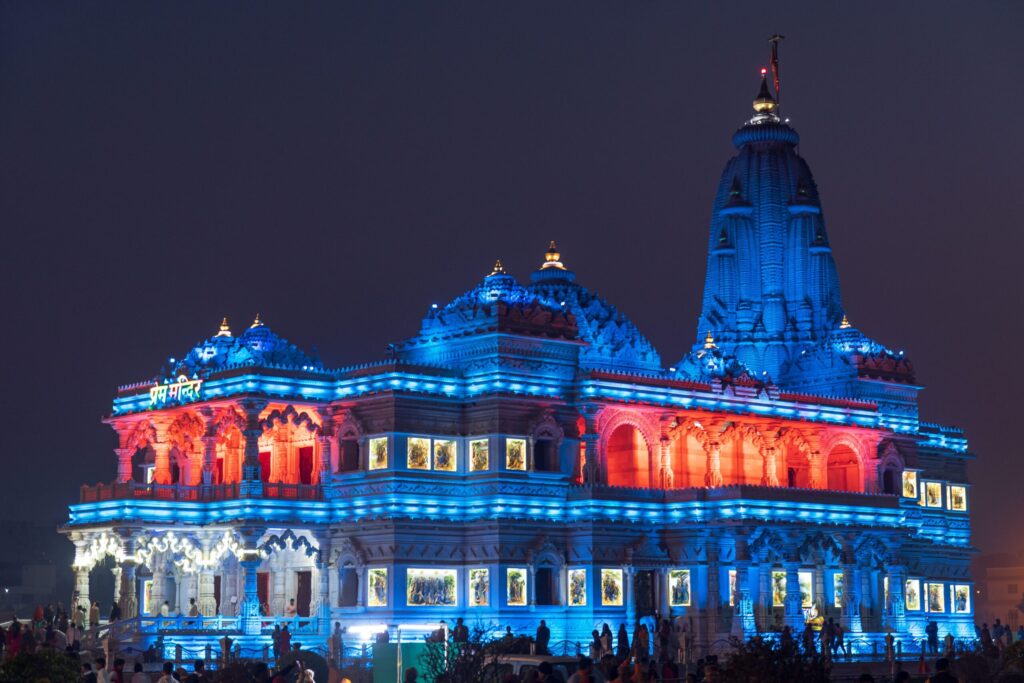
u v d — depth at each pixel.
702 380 118.12
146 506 102.12
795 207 136.25
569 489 107.06
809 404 122.50
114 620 97.88
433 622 102.00
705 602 106.12
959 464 140.38
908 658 102.25
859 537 114.38
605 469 109.69
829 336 132.00
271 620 100.38
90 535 105.94
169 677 54.00
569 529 106.25
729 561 106.69
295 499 104.62
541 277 123.50
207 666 83.81
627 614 105.19
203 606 105.38
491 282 110.12
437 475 104.94
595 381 108.88
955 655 81.38
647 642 89.06
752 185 137.12
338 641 87.50
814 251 136.38
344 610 103.69
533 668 52.00
